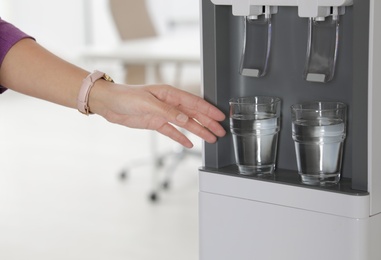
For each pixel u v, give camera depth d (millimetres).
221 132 1371
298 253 1278
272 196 1294
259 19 1292
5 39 1482
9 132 6027
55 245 3514
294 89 1355
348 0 1173
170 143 5523
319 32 1239
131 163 4660
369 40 1162
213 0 1312
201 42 1367
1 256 3400
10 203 4160
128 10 4777
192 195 4199
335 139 1247
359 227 1209
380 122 1209
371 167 1204
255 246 1330
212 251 1391
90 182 4527
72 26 7812
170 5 7824
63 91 1450
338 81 1299
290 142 1379
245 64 1313
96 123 6270
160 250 3404
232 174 1342
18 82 1484
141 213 3920
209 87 1371
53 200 4188
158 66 4418
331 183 1261
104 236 3607
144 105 1328
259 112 1317
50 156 5219
